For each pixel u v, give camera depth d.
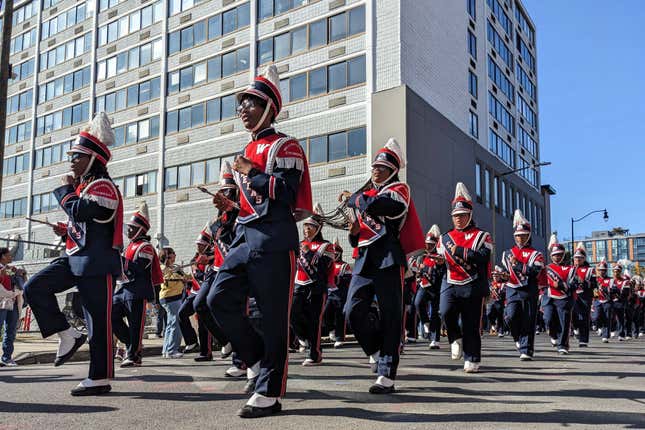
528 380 6.27
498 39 39.28
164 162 31.34
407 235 5.35
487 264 7.21
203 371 6.95
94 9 36.44
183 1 31.75
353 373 6.76
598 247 150.50
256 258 4.14
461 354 8.81
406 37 24.88
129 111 33.50
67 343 5.27
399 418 3.92
